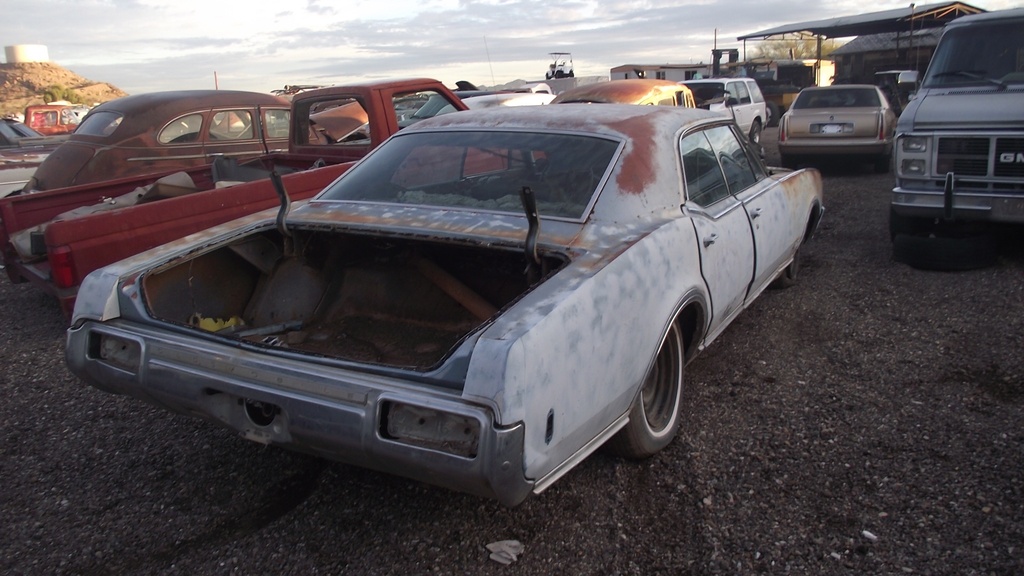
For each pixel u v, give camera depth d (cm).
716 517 290
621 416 292
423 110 799
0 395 432
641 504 301
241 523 300
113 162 766
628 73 2703
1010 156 555
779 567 260
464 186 345
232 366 270
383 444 239
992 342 443
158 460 350
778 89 2394
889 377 405
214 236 346
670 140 362
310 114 757
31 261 565
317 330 363
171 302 337
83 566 275
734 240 381
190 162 813
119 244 503
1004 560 256
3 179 947
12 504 317
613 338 271
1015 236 682
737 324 498
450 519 297
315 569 270
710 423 364
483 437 226
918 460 321
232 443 364
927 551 264
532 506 302
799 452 333
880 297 537
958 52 645
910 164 599
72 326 311
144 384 290
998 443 329
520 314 247
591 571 264
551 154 344
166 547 285
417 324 360
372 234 323
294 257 366
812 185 543
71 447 365
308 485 326
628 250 291
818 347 453
